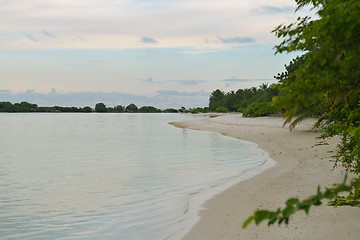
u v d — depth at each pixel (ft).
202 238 36.32
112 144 153.17
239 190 56.85
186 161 97.96
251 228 36.09
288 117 17.65
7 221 46.52
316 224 34.27
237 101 504.43
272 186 57.21
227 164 89.51
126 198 57.31
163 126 294.05
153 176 76.38
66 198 58.90
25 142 168.04
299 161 82.79
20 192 64.44
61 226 44.01
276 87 14.17
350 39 11.88
